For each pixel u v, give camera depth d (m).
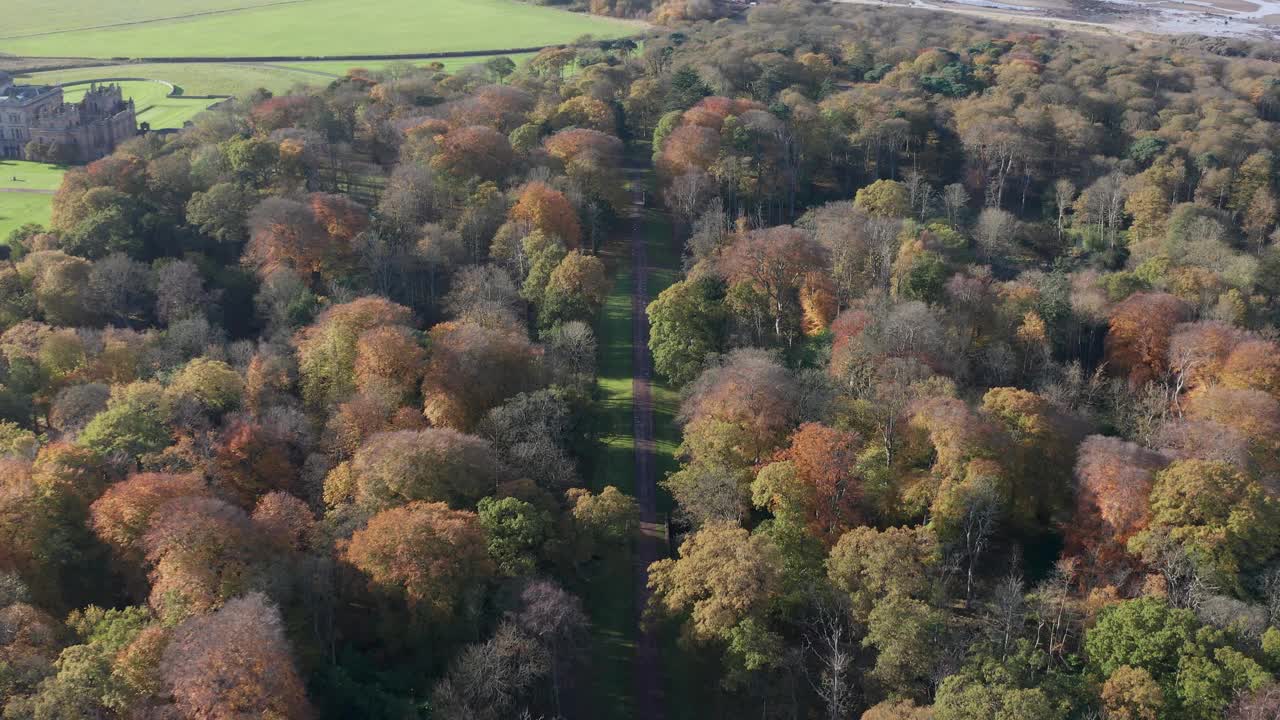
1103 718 125.81
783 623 154.38
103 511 154.62
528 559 153.25
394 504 163.38
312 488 176.88
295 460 186.25
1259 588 148.00
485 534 155.25
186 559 144.25
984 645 137.38
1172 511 155.00
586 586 168.12
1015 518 177.25
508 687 136.12
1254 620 135.12
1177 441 178.62
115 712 123.75
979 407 183.25
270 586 144.75
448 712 131.12
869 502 169.88
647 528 183.38
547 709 145.75
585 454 197.38
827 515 168.50
